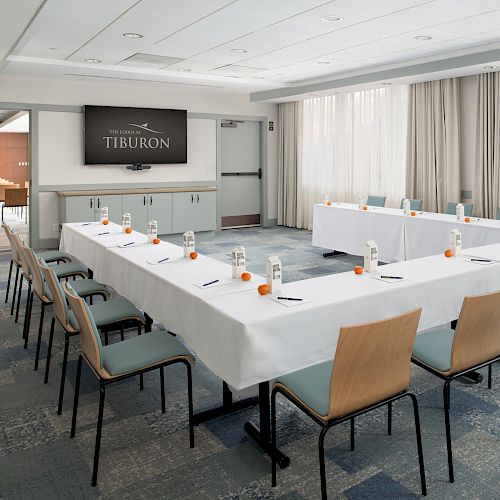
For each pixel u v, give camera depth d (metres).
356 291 2.97
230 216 10.83
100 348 2.57
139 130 9.29
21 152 19.03
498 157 7.28
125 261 3.91
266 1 4.48
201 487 2.42
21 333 4.52
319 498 2.33
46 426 2.96
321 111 9.95
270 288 2.93
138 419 3.05
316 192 10.30
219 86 9.13
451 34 5.69
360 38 5.84
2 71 7.58
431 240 6.21
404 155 8.55
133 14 4.89
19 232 10.67
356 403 2.21
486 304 2.53
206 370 3.76
